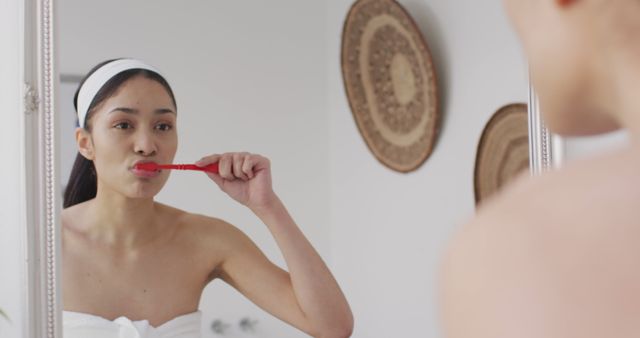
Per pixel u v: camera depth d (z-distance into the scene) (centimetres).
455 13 118
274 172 123
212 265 120
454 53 119
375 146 124
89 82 112
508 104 112
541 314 21
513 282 21
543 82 27
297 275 118
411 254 123
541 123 109
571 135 28
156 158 116
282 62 124
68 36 112
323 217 125
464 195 119
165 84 117
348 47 127
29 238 108
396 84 125
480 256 22
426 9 122
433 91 121
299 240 118
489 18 114
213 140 120
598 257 21
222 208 120
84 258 114
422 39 121
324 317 117
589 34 26
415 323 122
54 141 109
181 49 118
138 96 115
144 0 116
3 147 110
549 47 27
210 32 120
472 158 118
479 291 22
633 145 24
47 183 109
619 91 25
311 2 126
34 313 108
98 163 113
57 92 109
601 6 25
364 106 125
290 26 125
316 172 125
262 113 123
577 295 21
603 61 26
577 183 23
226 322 120
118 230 115
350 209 124
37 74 109
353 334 123
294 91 125
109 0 114
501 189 114
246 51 122
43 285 109
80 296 113
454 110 119
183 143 118
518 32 28
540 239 22
